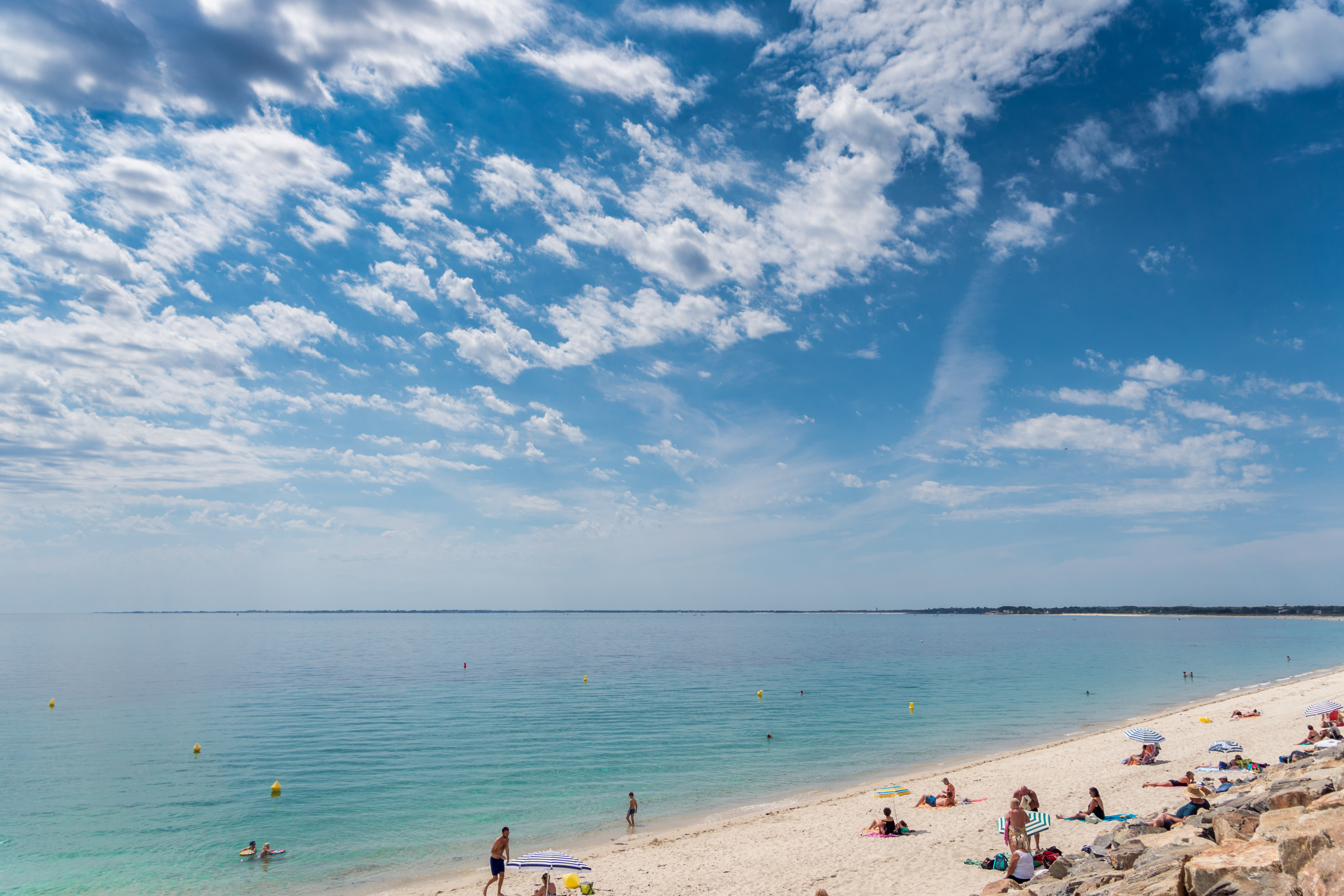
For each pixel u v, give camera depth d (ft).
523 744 169.07
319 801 122.72
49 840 103.65
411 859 95.35
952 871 73.61
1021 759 137.59
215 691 280.31
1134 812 89.04
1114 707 222.07
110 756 159.53
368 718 207.92
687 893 74.49
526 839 102.47
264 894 84.33
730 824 105.19
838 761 151.02
